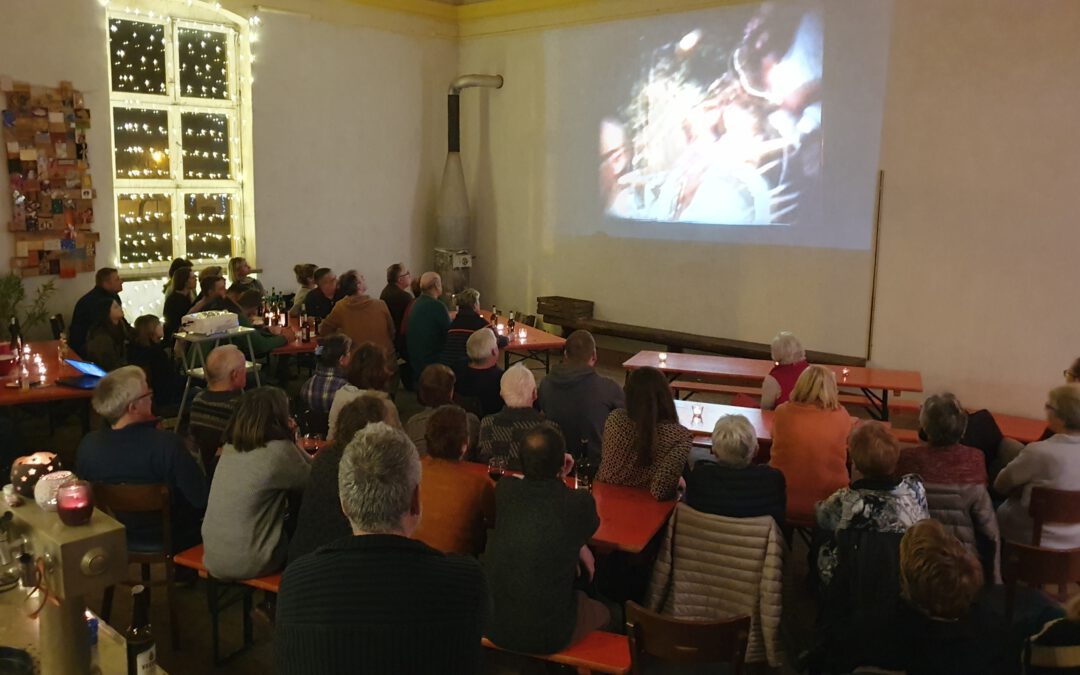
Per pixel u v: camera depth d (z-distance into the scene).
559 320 9.06
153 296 7.89
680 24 7.99
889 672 2.42
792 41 7.23
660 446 3.41
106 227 7.14
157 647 3.38
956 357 6.56
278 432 3.02
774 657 2.92
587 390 4.04
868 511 2.74
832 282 7.24
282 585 1.62
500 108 9.62
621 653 2.64
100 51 6.95
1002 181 6.18
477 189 10.02
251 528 2.96
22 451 4.68
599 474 3.58
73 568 1.52
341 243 9.03
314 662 1.53
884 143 6.73
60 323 6.21
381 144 9.24
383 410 2.87
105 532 1.55
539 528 2.62
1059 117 5.88
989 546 3.23
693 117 8.02
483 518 3.03
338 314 6.42
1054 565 2.98
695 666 3.25
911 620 2.28
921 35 6.44
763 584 2.94
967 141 6.31
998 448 4.16
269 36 8.12
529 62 9.26
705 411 4.85
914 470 3.26
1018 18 5.97
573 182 9.07
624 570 3.51
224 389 3.95
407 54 9.34
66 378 4.92
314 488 2.76
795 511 3.65
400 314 7.26
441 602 1.56
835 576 2.74
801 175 7.32
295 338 6.44
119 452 3.19
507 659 3.32
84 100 6.88
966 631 2.21
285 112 8.36
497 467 3.65
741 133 7.69
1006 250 6.22
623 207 8.69
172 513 3.37
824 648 2.71
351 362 4.12
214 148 8.19
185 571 3.85
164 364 5.44
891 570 2.66
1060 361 6.07
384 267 9.48
